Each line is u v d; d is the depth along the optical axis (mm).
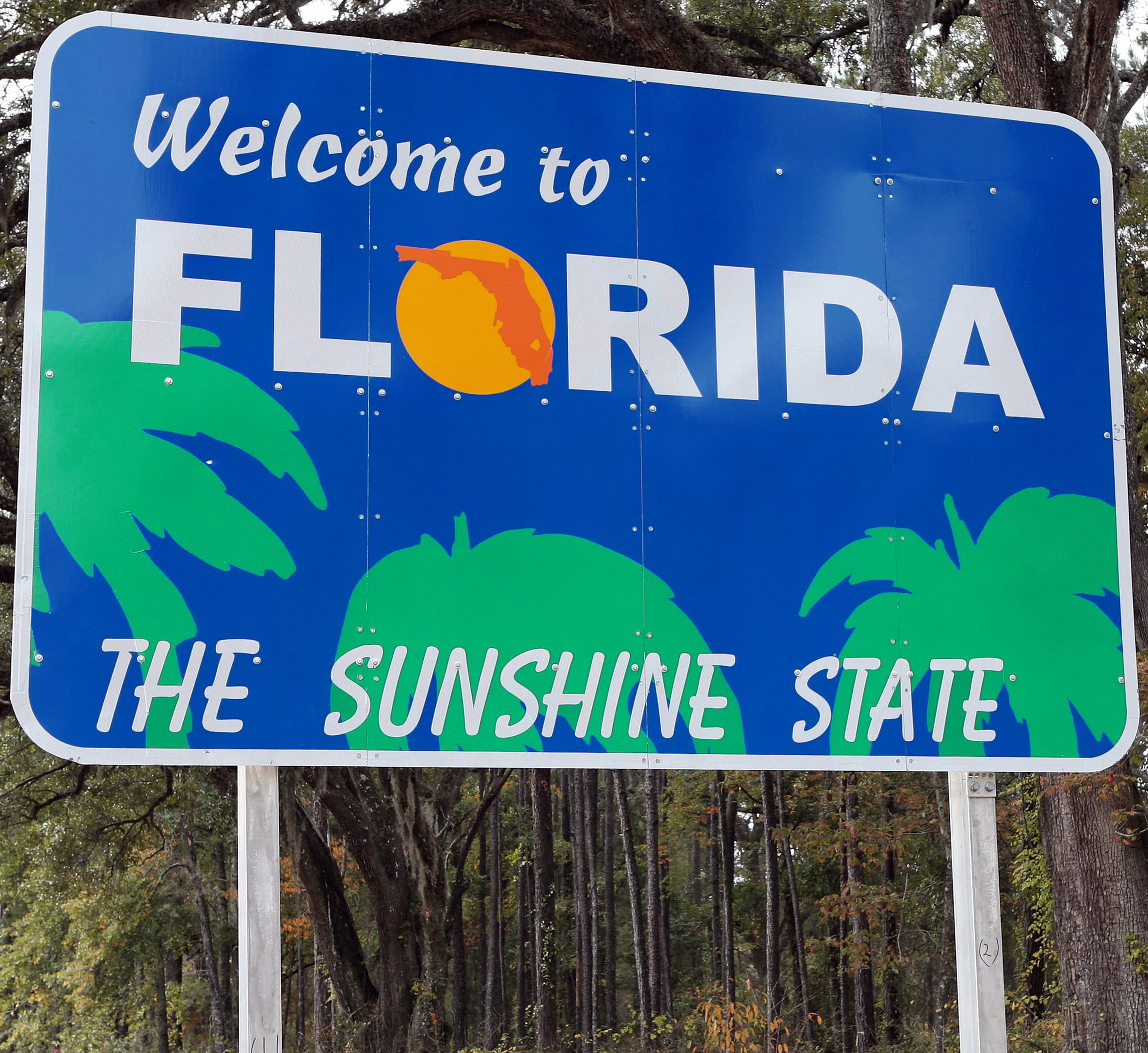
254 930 3059
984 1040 3438
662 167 3660
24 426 3105
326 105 3455
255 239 3338
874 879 25188
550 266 3529
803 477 3586
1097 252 3934
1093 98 11367
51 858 20516
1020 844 17031
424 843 19766
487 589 3328
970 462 3711
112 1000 30453
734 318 3627
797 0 15203
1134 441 11250
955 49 15812
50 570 3064
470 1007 34250
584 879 26812
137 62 3344
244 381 3268
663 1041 21109
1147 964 10344
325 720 3172
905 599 3590
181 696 3094
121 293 3227
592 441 3469
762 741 3434
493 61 3588
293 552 3223
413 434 3352
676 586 3451
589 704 3342
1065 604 3693
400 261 3424
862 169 3805
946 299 3793
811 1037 21766
